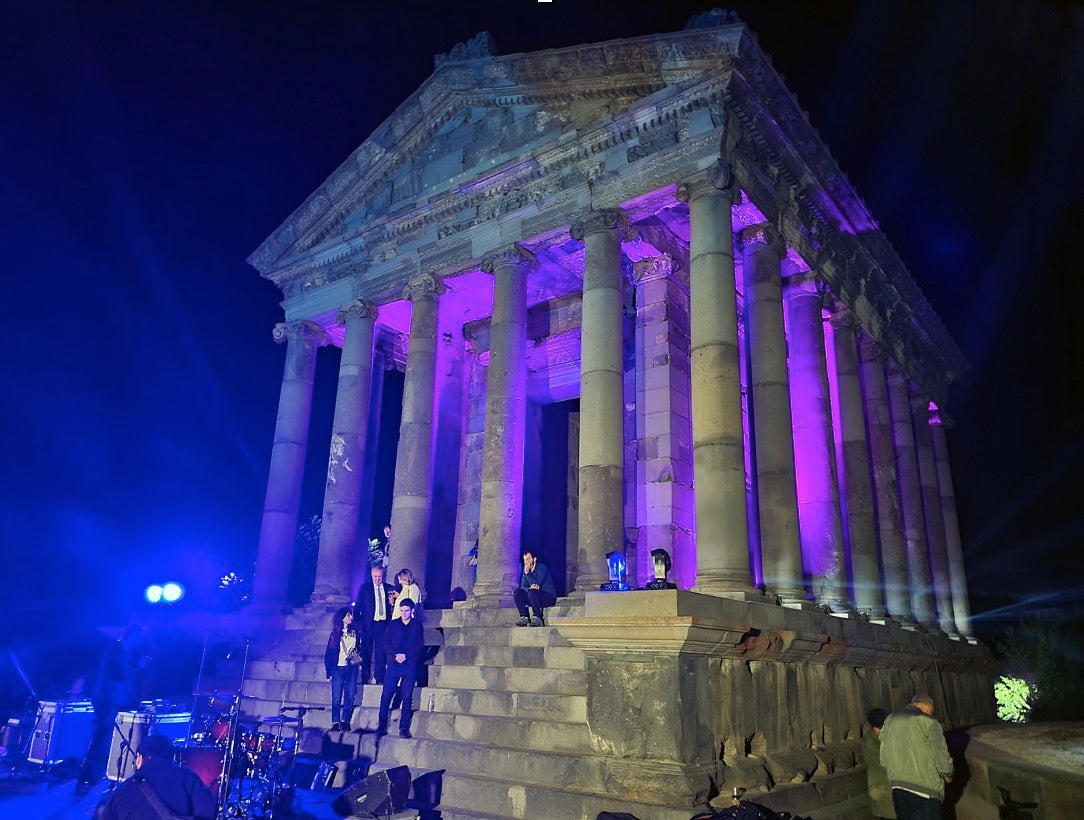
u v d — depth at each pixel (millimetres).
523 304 17469
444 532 21328
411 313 20391
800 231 17812
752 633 10641
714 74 14727
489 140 18656
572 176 16938
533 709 11609
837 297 19344
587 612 9992
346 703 13320
